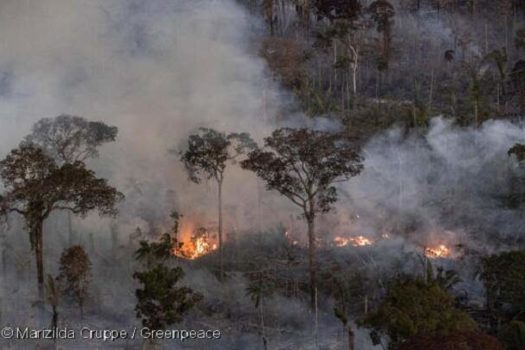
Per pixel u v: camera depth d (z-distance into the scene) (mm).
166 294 59312
